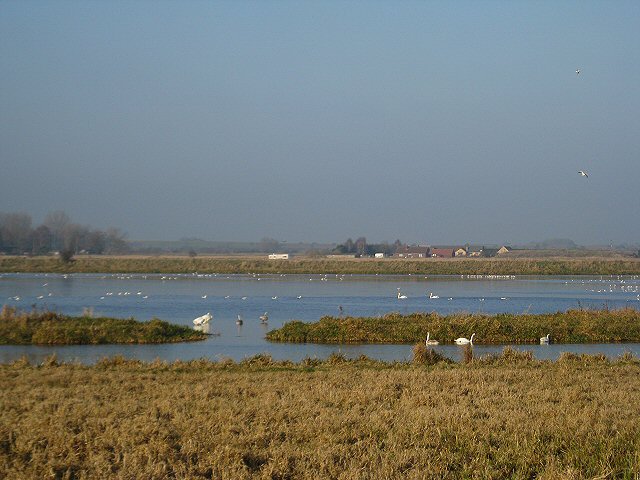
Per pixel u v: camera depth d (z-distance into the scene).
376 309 76.31
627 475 15.52
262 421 20.48
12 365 35.28
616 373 31.89
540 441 17.86
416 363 36.84
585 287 117.56
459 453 17.17
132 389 27.50
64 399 24.45
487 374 30.56
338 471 16.02
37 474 15.83
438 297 92.81
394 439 18.23
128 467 15.93
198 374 32.03
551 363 35.78
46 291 102.56
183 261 190.62
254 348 47.44
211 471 16.16
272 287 116.44
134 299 89.62
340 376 30.55
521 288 114.69
